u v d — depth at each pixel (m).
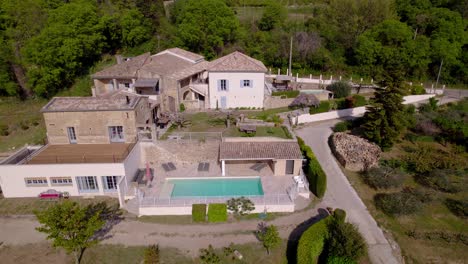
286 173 33.16
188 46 67.19
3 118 53.50
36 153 32.25
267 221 26.89
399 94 38.62
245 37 72.44
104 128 34.44
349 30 74.25
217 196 28.86
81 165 29.28
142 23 68.50
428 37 70.00
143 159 35.59
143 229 26.00
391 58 66.12
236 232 25.59
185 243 24.45
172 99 45.94
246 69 45.66
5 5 62.69
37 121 51.28
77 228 21.14
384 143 38.97
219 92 47.00
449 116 46.12
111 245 24.31
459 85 67.06
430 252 23.92
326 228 23.64
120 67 47.22
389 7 75.88
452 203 29.53
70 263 22.84
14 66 58.75
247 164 35.22
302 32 71.06
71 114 33.81
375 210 28.58
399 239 25.14
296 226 26.23
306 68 69.94
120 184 28.48
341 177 33.62
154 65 47.94
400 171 33.03
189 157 35.69
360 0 76.81
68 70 58.91
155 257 22.59
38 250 24.06
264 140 34.59
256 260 22.94
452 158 35.00
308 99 47.47
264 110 47.75
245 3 91.94
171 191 30.12
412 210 27.38
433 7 74.75
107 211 28.16
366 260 22.92
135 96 37.16
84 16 60.34
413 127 44.69
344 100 50.62
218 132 37.38
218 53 69.31
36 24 61.94
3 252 23.83
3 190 29.98
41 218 20.98
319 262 22.83
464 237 25.00
